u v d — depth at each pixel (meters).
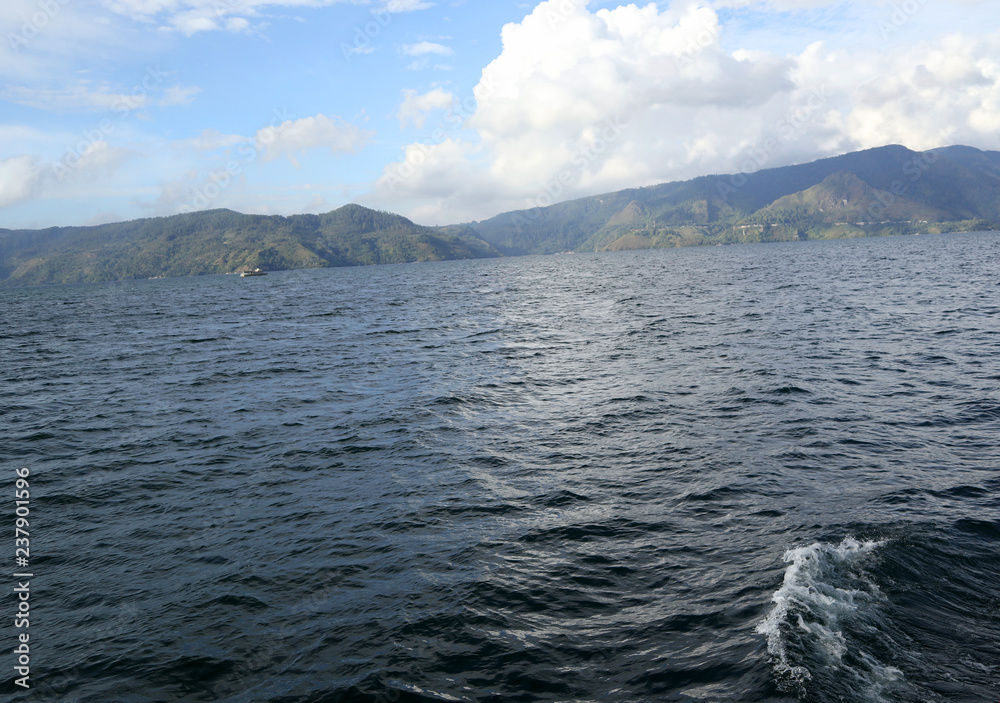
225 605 9.91
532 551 11.31
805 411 19.81
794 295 58.94
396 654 8.43
